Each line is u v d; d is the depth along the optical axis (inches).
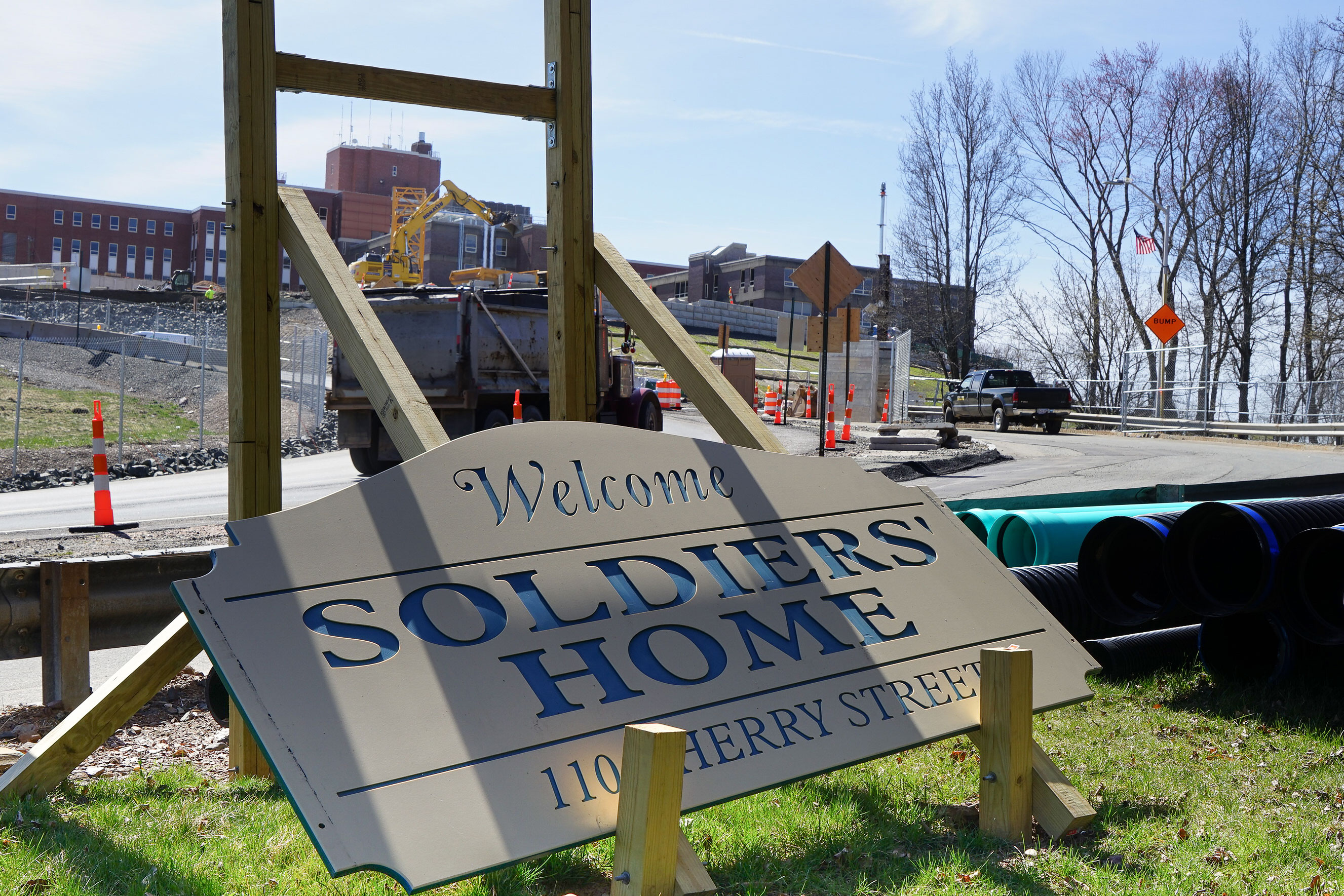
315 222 171.6
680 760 113.7
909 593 165.5
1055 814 147.6
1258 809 161.9
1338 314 1578.5
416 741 116.0
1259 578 226.4
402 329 652.1
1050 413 1307.8
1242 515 216.7
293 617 121.1
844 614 156.6
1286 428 1164.5
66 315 2102.6
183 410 1096.2
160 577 221.0
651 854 112.3
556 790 118.8
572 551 144.6
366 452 647.8
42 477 708.0
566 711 126.6
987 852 142.5
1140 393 1523.1
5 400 1000.2
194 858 135.8
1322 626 211.3
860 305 3336.6
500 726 121.8
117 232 4104.3
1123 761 186.1
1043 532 292.8
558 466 152.3
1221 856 141.6
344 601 125.3
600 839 119.9
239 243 165.6
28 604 204.8
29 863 130.7
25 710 206.5
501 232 3137.3
